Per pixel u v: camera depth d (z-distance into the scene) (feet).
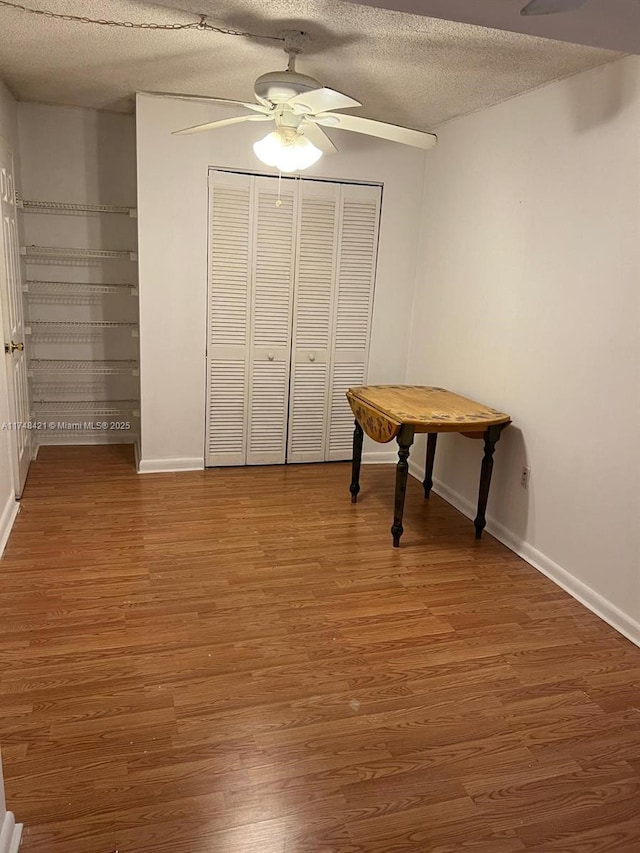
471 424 10.18
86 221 14.44
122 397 15.66
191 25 8.10
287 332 13.93
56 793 5.51
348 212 13.58
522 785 5.87
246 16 7.69
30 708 6.52
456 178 12.44
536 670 7.57
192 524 11.23
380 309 14.39
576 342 9.20
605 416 8.66
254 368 13.93
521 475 10.58
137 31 8.43
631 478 8.24
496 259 11.15
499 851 5.20
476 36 7.92
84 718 6.42
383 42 8.30
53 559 9.71
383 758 6.11
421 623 8.47
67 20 8.09
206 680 7.11
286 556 10.20
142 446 13.65
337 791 5.70
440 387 13.32
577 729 6.62
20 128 13.51
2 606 8.37
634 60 7.99
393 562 10.18
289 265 13.53
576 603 9.15
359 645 7.91
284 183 13.04
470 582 9.64
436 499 13.06
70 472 13.60
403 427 10.16
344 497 12.92
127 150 14.25
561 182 9.45
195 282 13.05
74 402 15.39
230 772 5.84
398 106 11.59
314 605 8.79
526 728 6.60
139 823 5.27
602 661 7.80
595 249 8.77
